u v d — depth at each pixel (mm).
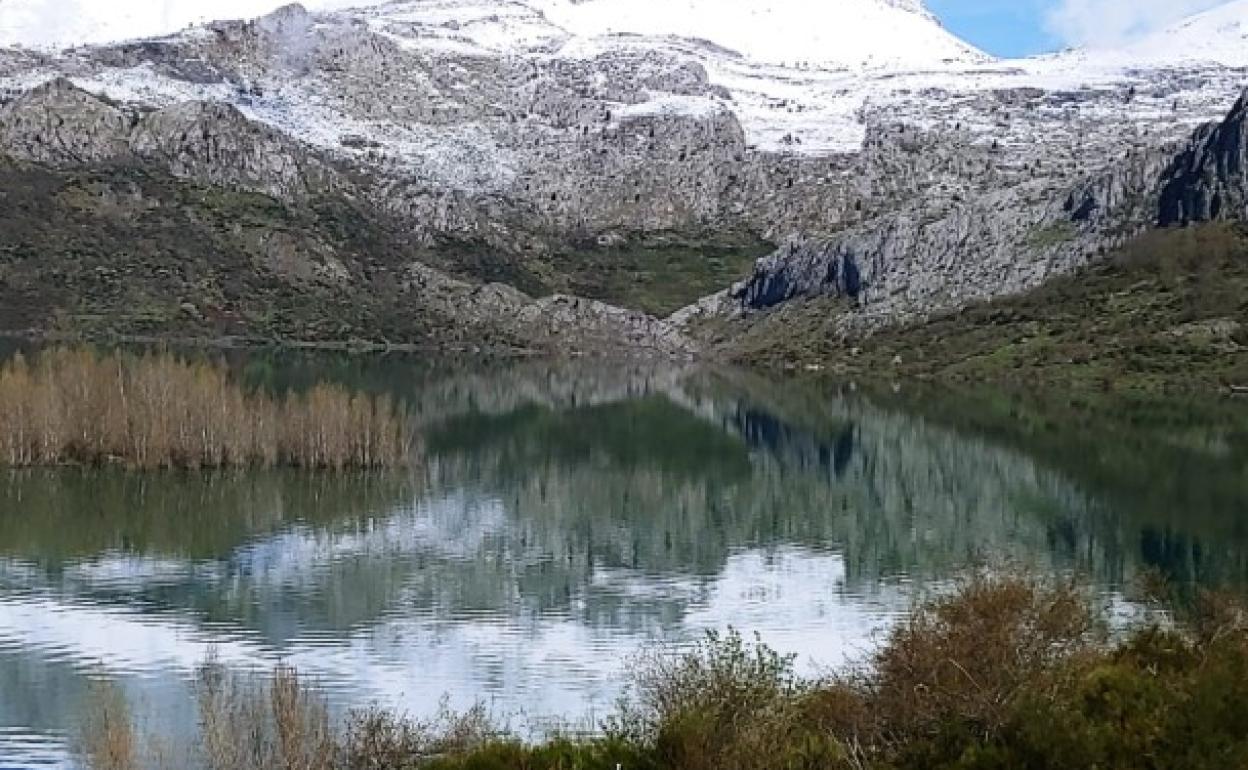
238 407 156750
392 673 82062
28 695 76312
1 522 125812
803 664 82375
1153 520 138250
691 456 199375
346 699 76312
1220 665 39156
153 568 110688
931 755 41250
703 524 142125
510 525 136875
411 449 171000
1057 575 85312
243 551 118188
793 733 44219
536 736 66812
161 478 148625
